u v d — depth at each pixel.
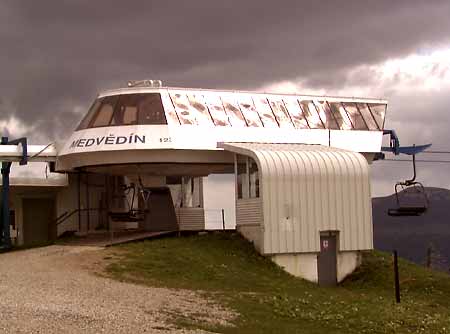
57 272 23.17
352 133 35.53
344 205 29.69
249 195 30.02
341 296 24.47
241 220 30.30
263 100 35.00
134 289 21.06
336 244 29.61
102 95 33.44
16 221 38.59
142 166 32.31
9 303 17.48
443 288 27.27
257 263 28.28
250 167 30.19
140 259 25.84
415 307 23.27
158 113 32.16
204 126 32.44
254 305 20.36
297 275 28.70
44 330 14.76
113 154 31.78
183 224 33.31
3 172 32.94
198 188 35.69
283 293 23.50
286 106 35.19
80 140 32.59
